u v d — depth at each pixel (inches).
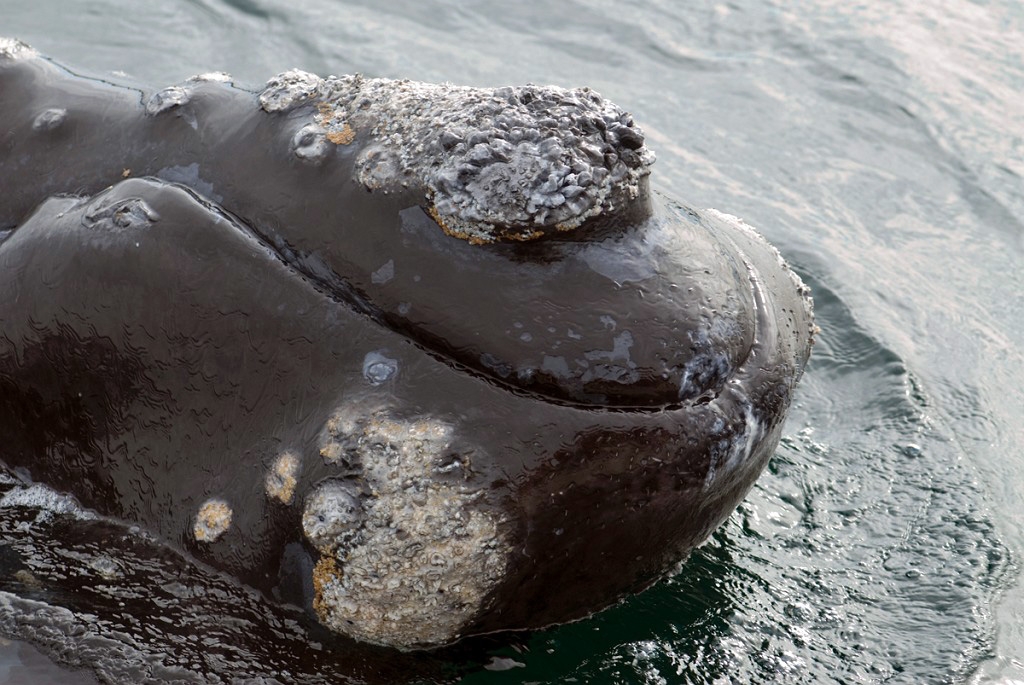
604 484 487.5
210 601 510.0
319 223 499.2
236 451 503.2
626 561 522.3
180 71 1030.4
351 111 517.0
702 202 973.8
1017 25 1259.8
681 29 1213.7
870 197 1008.2
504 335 479.5
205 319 501.7
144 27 1084.5
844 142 1071.6
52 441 541.6
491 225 472.4
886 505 698.2
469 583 485.4
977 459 745.6
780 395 523.8
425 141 488.4
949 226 984.3
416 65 1091.9
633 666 561.0
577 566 510.6
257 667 497.7
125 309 510.3
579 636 561.6
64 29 1064.8
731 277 525.0
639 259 493.0
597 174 474.3
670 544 531.5
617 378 482.0
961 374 828.6
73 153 558.9
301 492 483.8
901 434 761.0
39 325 524.4
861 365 829.8
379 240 489.7
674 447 491.2
